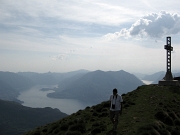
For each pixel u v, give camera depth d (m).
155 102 35.06
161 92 44.62
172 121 25.14
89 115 31.09
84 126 23.50
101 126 22.27
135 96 42.31
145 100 37.22
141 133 18.52
